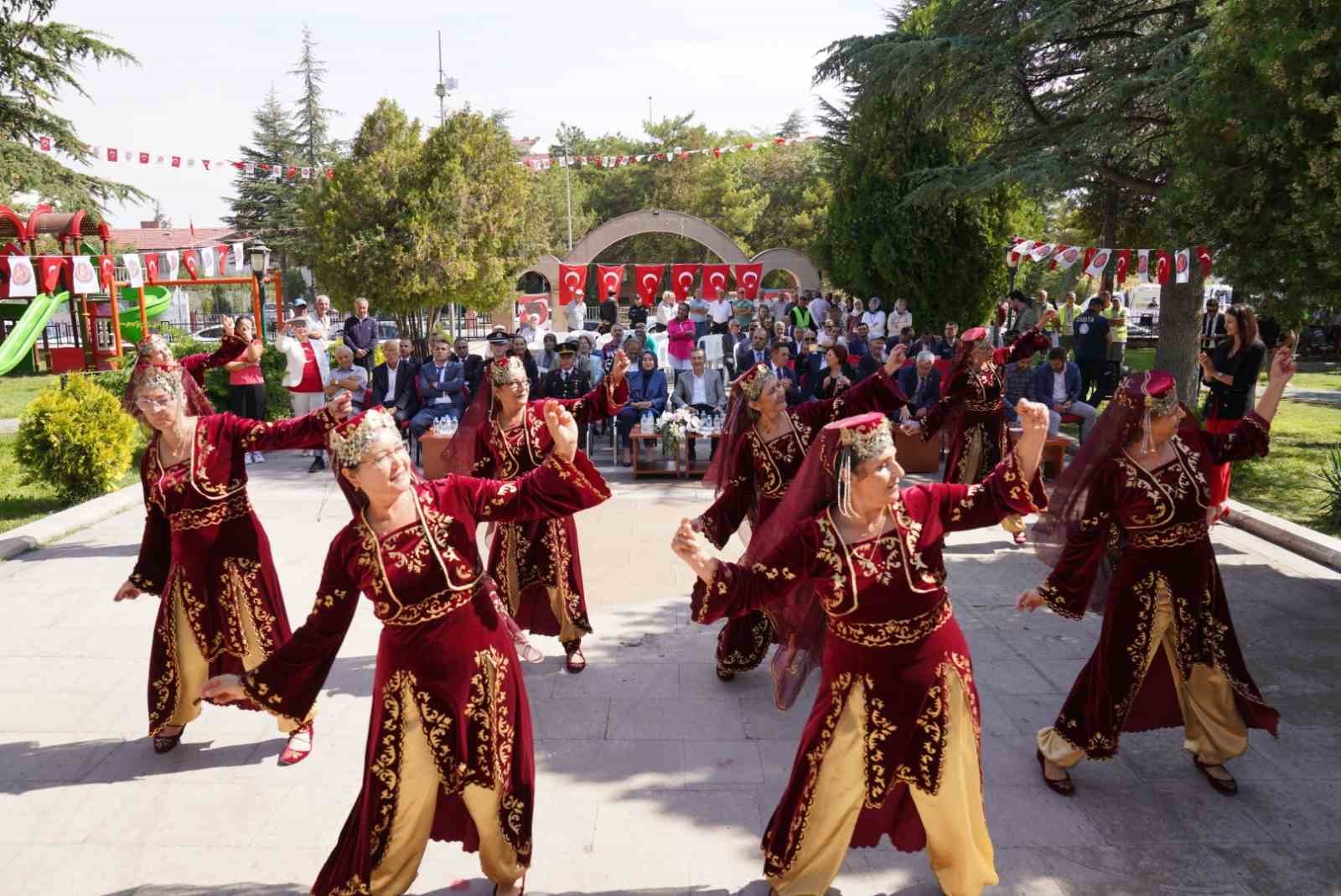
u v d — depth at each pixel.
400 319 22.00
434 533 3.28
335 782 4.51
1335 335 22.22
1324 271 6.38
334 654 3.45
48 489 10.53
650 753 4.73
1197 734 4.36
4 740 4.92
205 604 4.58
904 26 19.98
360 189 19.14
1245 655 5.80
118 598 4.67
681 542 3.23
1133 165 17.44
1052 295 28.28
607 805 4.28
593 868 3.83
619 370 5.32
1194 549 4.17
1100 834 4.03
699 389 12.21
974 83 16.36
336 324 26.27
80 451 9.77
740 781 4.46
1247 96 6.55
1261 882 3.71
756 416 5.26
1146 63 14.51
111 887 3.75
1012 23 16.36
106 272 19.39
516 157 21.27
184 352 16.34
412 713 3.31
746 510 5.36
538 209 30.39
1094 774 4.53
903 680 3.28
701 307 19.84
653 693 5.40
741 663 5.43
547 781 4.47
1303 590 6.90
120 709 5.26
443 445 10.59
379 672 3.38
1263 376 17.75
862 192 20.75
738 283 19.95
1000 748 4.73
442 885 3.76
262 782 4.51
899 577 3.22
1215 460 4.42
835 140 32.69
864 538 3.24
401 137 19.62
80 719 5.14
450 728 3.31
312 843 4.02
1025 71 16.66
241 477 4.63
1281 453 11.73
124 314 23.50
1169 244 7.58
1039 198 17.00
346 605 3.37
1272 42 6.17
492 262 20.06
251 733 5.00
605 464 11.59
